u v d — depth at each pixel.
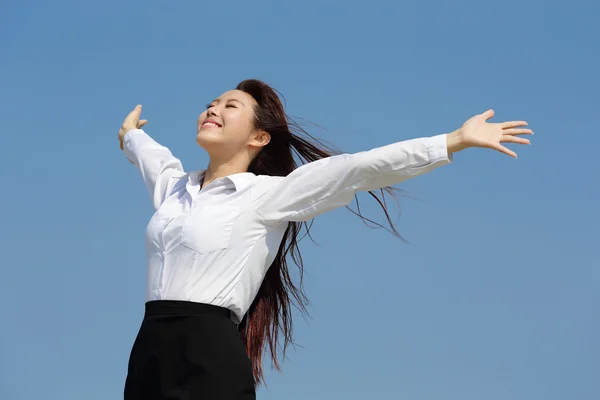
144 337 4.05
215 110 4.69
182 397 3.91
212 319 4.01
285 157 4.91
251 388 4.08
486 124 3.86
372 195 4.51
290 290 4.80
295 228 4.76
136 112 5.39
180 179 4.65
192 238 4.09
